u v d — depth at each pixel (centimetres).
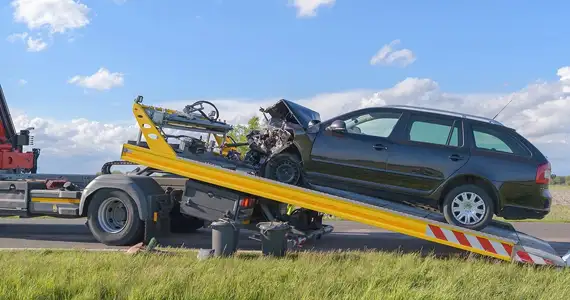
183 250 775
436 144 803
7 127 1104
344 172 823
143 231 871
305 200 791
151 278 548
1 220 1335
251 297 504
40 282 520
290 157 852
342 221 1415
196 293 500
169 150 852
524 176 762
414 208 858
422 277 607
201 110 965
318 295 509
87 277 550
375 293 519
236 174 816
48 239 974
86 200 894
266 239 750
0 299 476
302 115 870
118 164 976
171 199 926
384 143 812
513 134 793
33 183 944
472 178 784
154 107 894
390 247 927
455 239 747
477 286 570
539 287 586
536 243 805
